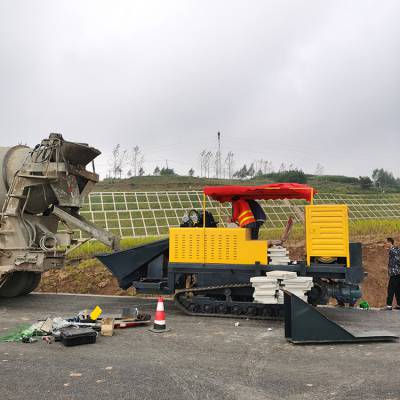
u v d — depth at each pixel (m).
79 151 10.57
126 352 5.65
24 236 10.07
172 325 7.61
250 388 4.21
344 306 10.09
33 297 11.30
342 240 8.16
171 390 4.14
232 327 7.44
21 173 10.02
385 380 4.47
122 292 12.70
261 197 9.57
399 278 10.14
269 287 7.93
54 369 4.85
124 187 48.84
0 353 5.58
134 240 20.25
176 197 38.34
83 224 10.36
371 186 61.22
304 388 4.21
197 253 8.84
